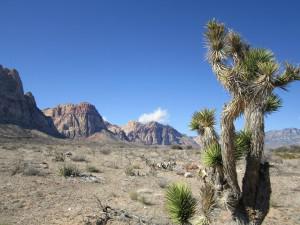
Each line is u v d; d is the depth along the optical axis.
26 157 28.28
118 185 18.55
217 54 7.24
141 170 25.28
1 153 30.36
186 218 6.96
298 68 6.66
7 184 16.05
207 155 7.07
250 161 6.91
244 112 6.89
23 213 12.09
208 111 7.69
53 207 13.05
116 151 46.94
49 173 20.16
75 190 16.36
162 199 15.74
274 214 14.78
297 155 48.22
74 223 11.18
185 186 7.26
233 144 6.83
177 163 31.72
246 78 6.67
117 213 12.33
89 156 33.94
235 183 6.96
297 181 23.62
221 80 6.91
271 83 6.54
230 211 7.01
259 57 7.06
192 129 7.71
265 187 6.98
